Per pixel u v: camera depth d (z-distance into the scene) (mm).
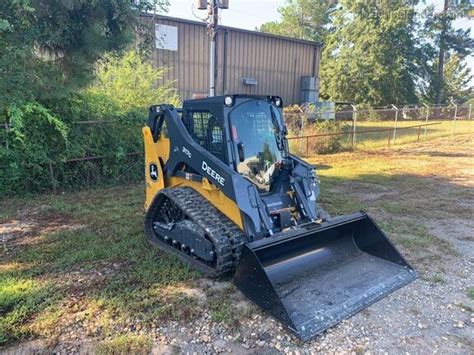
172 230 4434
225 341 3008
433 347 2982
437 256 4676
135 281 3875
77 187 7754
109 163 8273
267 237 3691
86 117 7875
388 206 6816
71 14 6109
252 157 4133
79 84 6828
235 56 17234
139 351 2871
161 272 4043
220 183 3830
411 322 3289
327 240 4051
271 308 3172
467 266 4430
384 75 32094
